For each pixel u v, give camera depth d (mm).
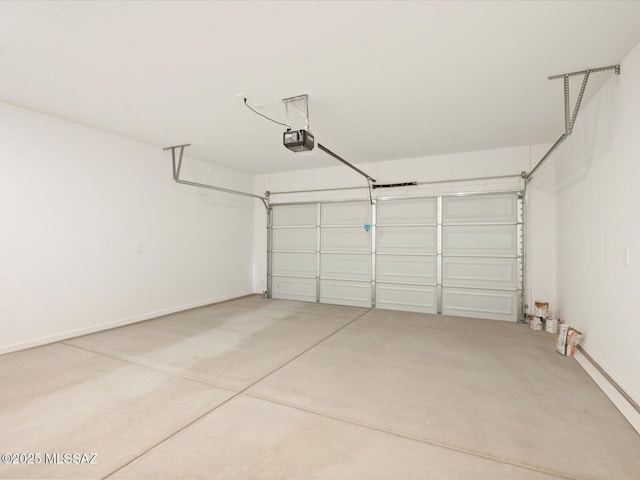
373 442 1885
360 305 5914
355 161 5730
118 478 1593
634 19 2006
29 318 3473
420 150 4996
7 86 2904
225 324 4543
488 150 4980
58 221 3715
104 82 2822
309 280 6395
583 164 3367
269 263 6789
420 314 5254
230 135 4301
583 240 3371
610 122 2723
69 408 2244
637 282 2285
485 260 5008
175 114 3570
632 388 2332
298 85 2893
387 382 2689
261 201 6910
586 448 1831
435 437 1935
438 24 2055
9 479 1579
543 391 2535
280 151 5098
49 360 3129
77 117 3676
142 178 4645
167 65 2543
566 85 2721
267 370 2926
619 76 2547
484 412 2221
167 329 4266
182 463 1700
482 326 4508
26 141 3447
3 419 2104
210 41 2225
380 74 2697
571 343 3324
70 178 3822
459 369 2967
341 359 3209
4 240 3297
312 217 6359
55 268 3689
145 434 1950
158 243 4891
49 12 1917
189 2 1834
